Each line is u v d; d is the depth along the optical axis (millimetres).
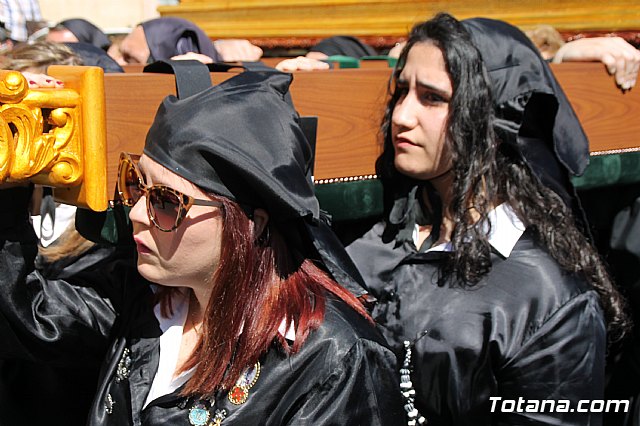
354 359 2125
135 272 2543
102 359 2576
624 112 3818
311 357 2111
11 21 6359
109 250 2604
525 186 3016
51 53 3223
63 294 2504
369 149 3152
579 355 2820
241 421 2086
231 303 2072
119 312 2564
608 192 4062
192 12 8039
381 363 2191
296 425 2068
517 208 2996
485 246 2912
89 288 2578
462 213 2936
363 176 3152
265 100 2111
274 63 5426
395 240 3168
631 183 3943
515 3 6137
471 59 2873
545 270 2902
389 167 3162
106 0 10977
